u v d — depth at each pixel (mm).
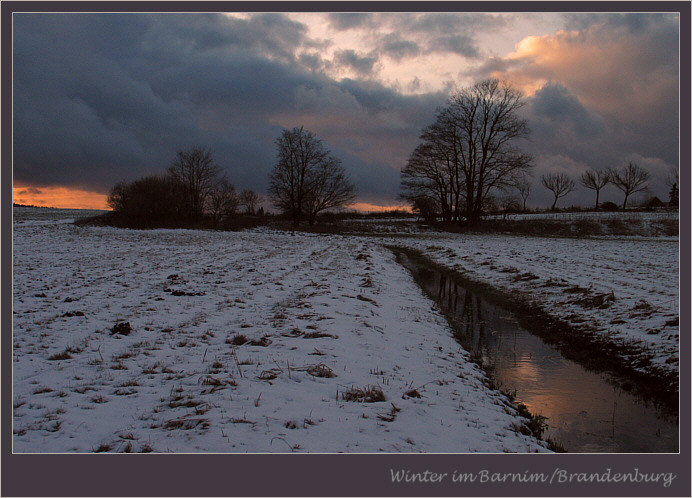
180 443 4805
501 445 5672
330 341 9133
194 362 7602
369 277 18156
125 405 5789
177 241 33344
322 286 15203
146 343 8570
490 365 9586
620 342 10344
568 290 15406
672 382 8180
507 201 68000
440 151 57188
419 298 15766
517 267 20984
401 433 5520
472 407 6844
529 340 11633
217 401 5957
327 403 6215
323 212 67938
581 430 6711
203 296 13180
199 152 62031
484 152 56188
